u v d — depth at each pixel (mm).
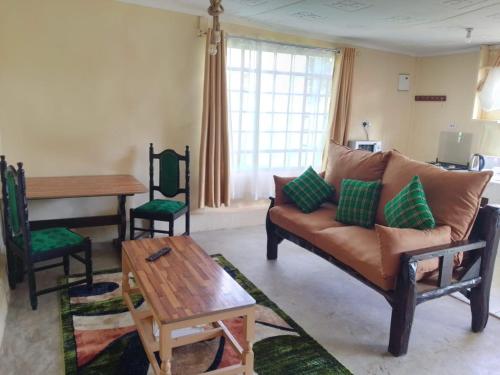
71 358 2027
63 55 3344
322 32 4453
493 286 3109
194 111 3990
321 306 2701
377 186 2895
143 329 2064
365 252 2396
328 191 3357
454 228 2369
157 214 3359
